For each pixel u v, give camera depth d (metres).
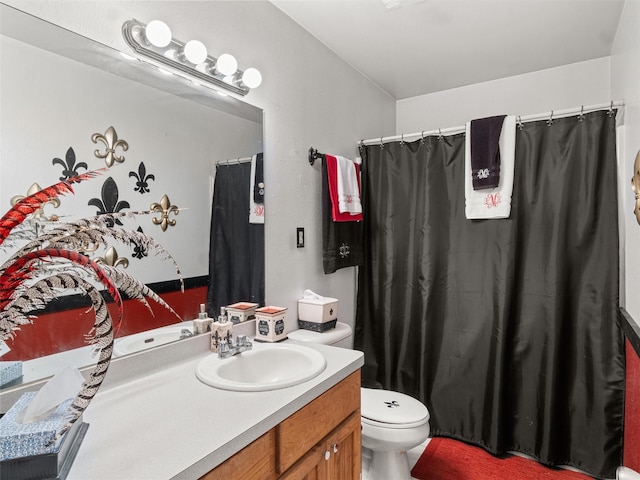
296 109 2.01
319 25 2.04
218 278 1.57
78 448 0.82
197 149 1.50
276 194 1.88
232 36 1.63
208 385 1.17
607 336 1.97
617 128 2.04
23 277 0.81
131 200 1.27
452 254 2.34
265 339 1.65
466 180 2.22
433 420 2.40
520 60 2.47
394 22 2.01
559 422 2.07
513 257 2.15
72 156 1.11
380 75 2.68
